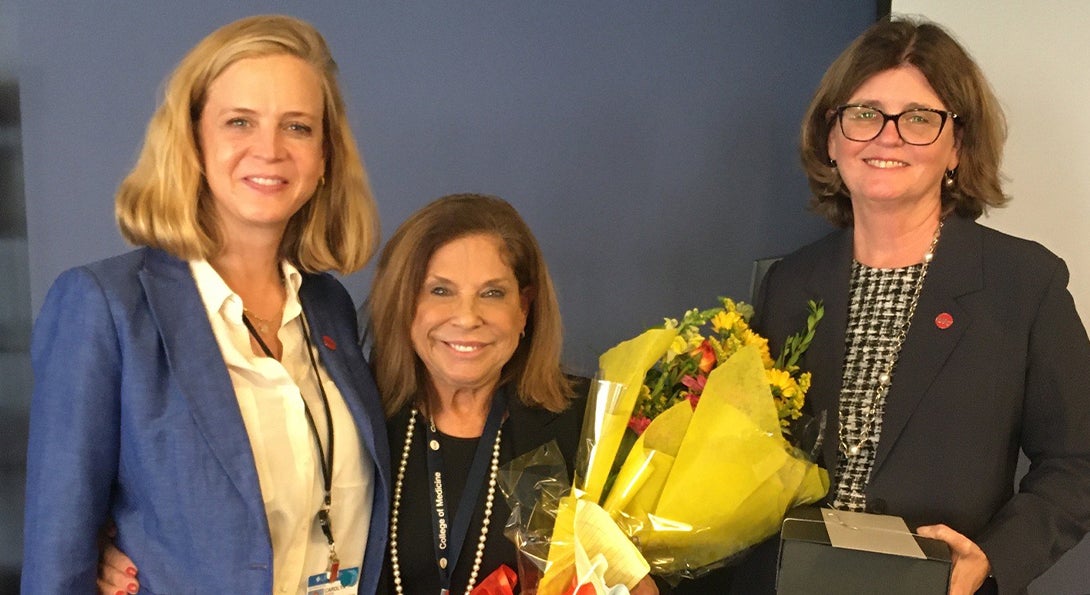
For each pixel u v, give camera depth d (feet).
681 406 4.34
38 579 3.82
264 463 4.19
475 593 4.43
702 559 4.33
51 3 6.54
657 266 7.23
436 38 6.93
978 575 4.30
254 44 4.23
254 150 4.20
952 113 4.80
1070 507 4.50
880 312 5.02
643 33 7.08
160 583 4.00
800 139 5.53
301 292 4.76
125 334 3.92
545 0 6.98
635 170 7.16
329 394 4.55
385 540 4.57
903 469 4.73
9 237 6.63
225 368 4.09
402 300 4.72
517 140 7.04
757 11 7.14
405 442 4.91
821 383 5.00
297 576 4.31
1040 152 6.12
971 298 4.82
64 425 3.87
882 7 6.98
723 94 7.17
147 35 6.64
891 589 3.76
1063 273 4.75
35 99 6.60
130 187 4.24
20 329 6.66
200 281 4.26
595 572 4.00
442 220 4.71
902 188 4.81
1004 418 4.67
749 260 7.29
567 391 5.17
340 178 4.79
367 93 6.89
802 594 3.83
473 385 4.79
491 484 4.82
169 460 3.92
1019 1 6.13
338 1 6.81
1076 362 4.60
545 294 4.97
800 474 4.21
